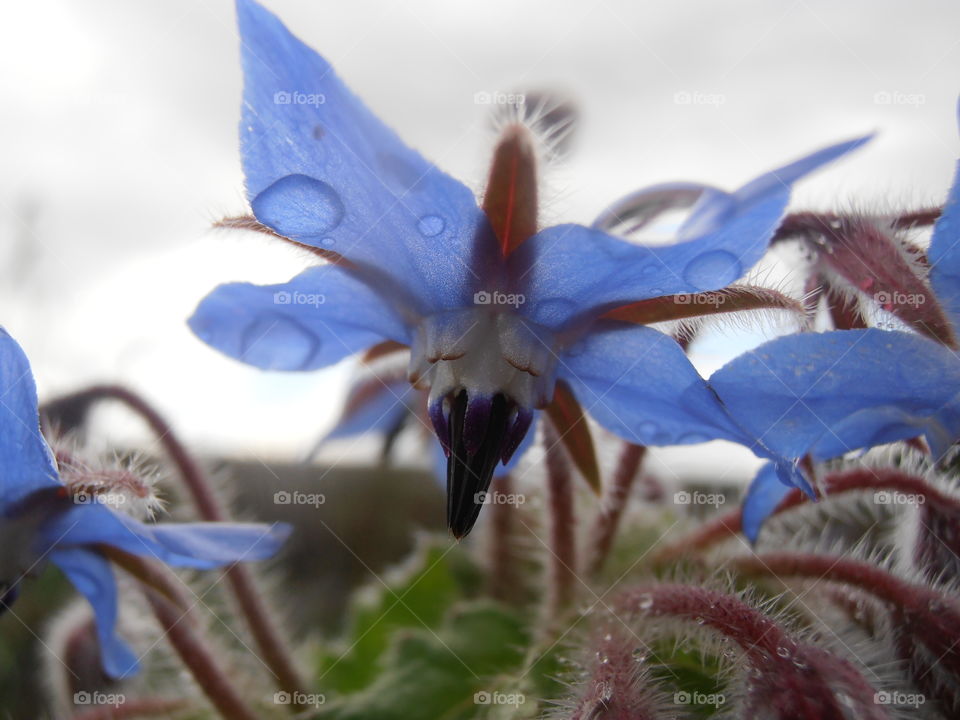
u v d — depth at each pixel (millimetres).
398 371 45
